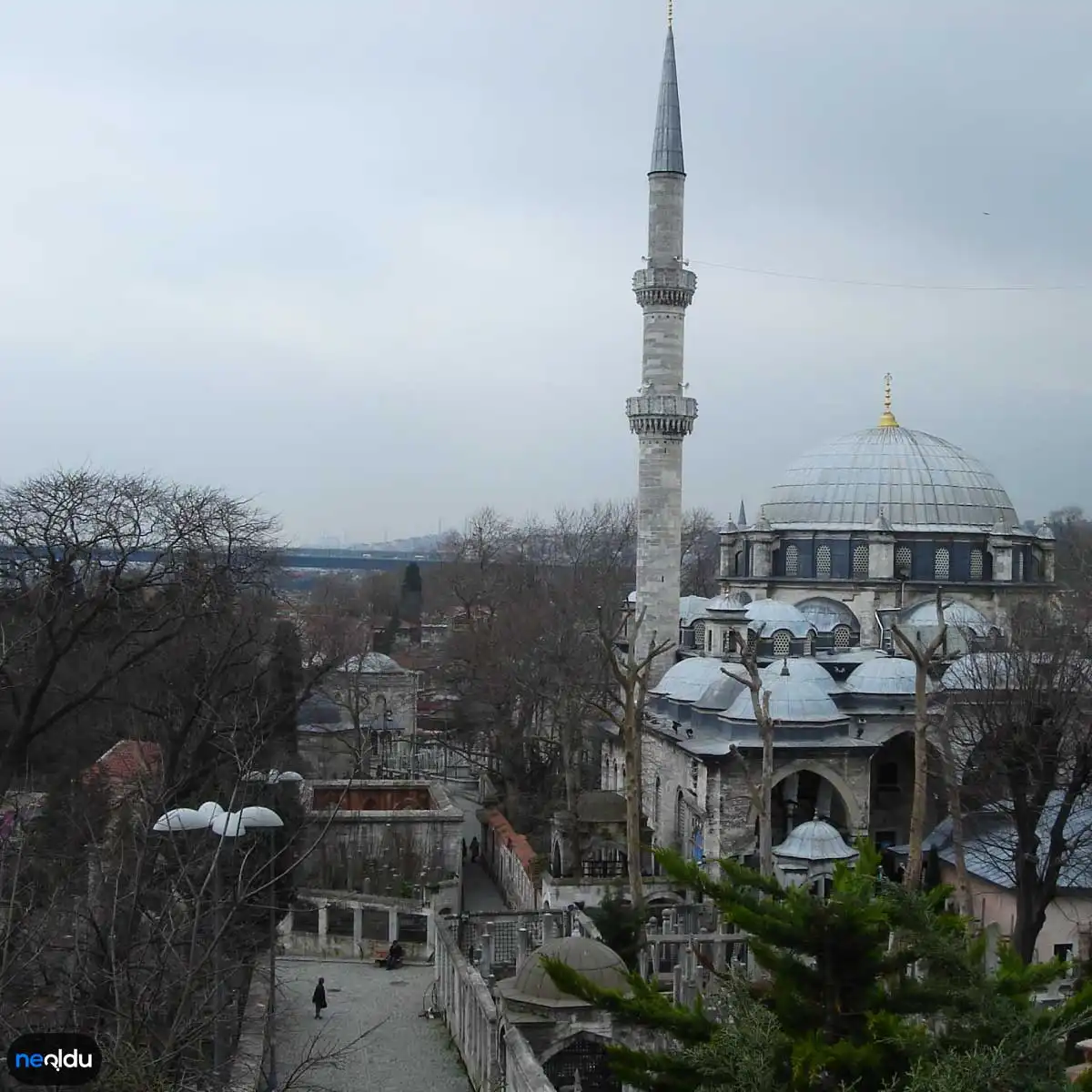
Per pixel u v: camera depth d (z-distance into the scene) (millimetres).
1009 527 87812
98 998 25641
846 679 68750
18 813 32688
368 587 198000
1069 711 45812
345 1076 38844
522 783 78500
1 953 24469
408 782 68750
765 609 75500
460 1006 41375
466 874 73062
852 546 85062
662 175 77688
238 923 35562
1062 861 44781
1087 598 73438
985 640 67312
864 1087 18703
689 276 77938
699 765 58844
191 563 50375
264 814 30344
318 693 82312
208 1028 28281
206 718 41656
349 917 57906
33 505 48062
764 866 43938
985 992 18344
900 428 94125
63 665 53375
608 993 21406
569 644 77688
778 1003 19859
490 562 128750
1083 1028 18812
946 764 44781
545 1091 27562
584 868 59250
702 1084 19984
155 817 31094
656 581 77500
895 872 59781
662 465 77500
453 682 91062
